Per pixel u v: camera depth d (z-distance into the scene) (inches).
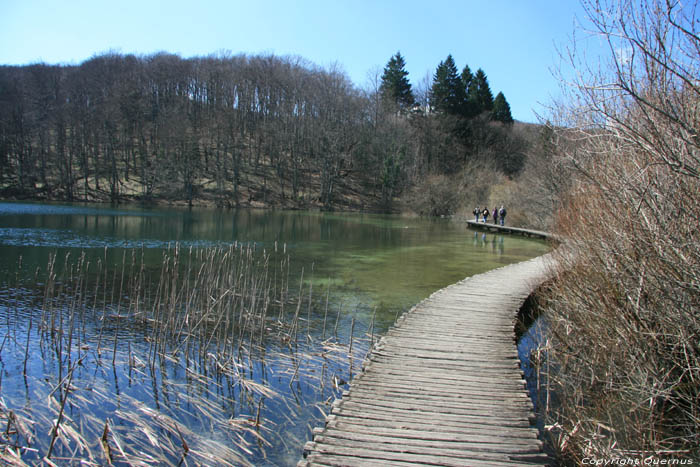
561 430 175.0
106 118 1913.1
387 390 187.8
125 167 2009.1
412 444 146.4
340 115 2146.9
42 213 1142.3
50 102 2070.6
